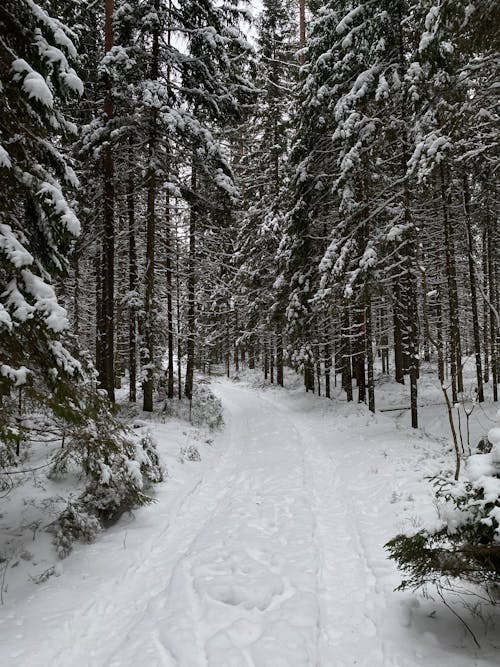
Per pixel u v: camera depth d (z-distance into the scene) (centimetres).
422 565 395
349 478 938
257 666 362
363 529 658
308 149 1582
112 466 726
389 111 1254
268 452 1257
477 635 388
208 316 2534
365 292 1275
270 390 2833
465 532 378
